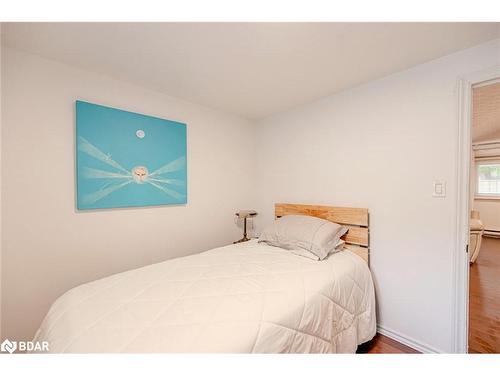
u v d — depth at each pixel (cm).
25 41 143
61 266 168
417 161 174
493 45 143
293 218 231
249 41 144
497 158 541
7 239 149
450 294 159
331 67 176
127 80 198
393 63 171
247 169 306
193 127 249
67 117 171
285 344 107
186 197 241
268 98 238
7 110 149
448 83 160
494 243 495
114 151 191
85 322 103
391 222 188
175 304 117
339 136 223
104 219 189
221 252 205
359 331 167
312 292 135
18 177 152
